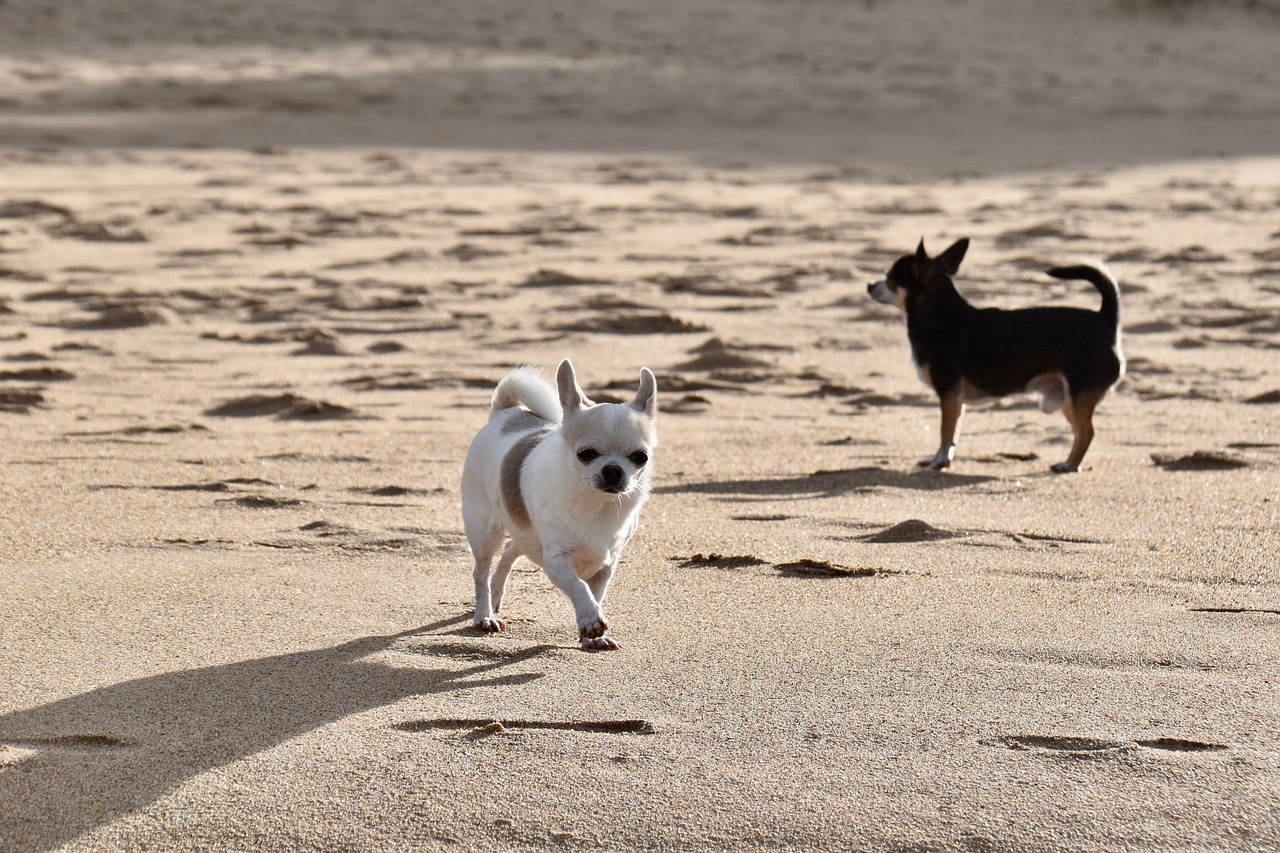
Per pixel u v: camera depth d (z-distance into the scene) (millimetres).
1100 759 5156
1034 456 10906
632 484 6125
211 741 5363
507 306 17906
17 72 48750
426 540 8312
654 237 23688
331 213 25391
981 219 26156
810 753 5223
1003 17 72312
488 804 4840
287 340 15727
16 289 18266
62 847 4625
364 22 62250
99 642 6445
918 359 10875
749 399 13234
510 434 6844
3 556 7812
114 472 9961
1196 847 4555
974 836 4625
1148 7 73125
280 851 4586
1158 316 17453
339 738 5387
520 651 6434
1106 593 7289
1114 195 30078
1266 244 23172
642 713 5617
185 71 50781
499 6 67188
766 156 38438
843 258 21797
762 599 7164
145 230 23156
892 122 47250
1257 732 5387
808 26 67250
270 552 8016
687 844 4594
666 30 64188
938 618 6836
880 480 10109
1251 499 9312
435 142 40031
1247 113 51469
